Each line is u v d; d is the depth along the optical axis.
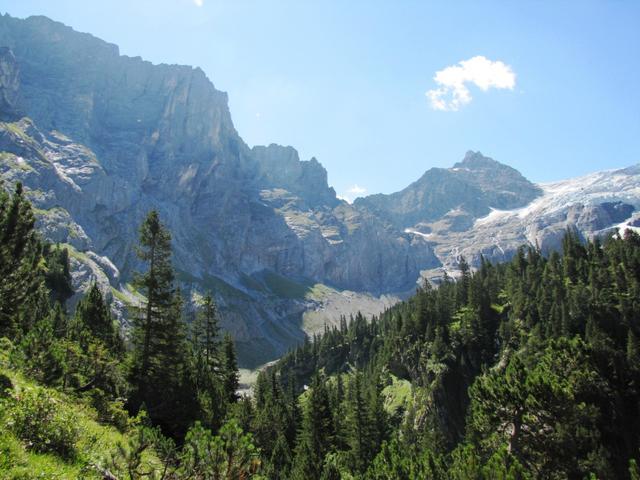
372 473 40.97
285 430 74.19
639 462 48.81
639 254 100.50
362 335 164.62
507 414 43.31
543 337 85.31
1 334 32.03
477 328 106.19
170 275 49.28
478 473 31.25
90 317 58.19
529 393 42.22
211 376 63.47
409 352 113.69
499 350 98.88
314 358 169.38
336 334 173.00
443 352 100.81
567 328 81.19
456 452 37.53
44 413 15.94
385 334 148.75
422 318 121.44
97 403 28.58
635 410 53.06
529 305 101.12
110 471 14.55
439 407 88.44
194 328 73.00
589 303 85.12
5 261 29.19
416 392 95.62
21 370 25.64
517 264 139.25
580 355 55.78
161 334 47.19
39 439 15.04
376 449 68.94
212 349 72.75
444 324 118.31
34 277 32.91
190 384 47.66
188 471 12.56
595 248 124.75
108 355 37.12
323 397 72.19
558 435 40.91
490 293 123.25
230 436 12.89
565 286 104.88
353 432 70.12
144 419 32.09
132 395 41.84
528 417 41.97
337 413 81.00
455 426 86.88
